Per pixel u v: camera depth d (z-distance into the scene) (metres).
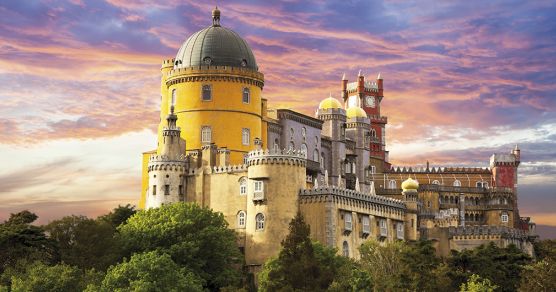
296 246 145.38
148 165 181.75
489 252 173.38
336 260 158.12
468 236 198.88
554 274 151.38
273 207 169.12
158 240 160.50
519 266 169.00
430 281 148.25
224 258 163.38
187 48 192.38
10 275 144.88
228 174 176.38
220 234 163.38
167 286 138.12
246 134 189.75
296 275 140.62
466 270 168.12
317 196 171.12
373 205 185.38
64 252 155.38
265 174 169.88
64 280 138.00
